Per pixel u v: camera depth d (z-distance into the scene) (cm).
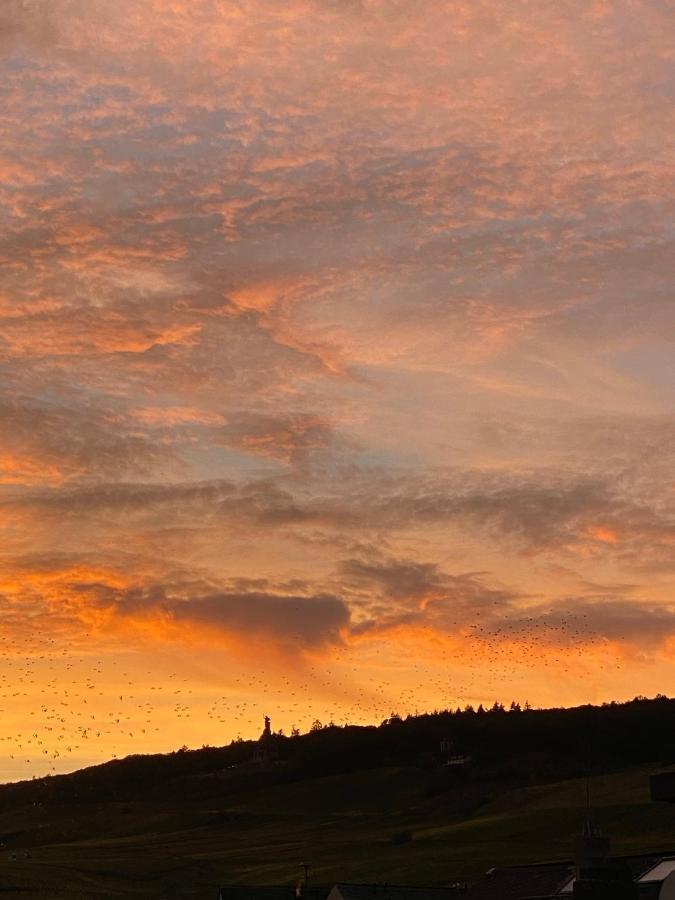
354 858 18425
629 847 16438
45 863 18088
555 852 16962
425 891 8869
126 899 14675
